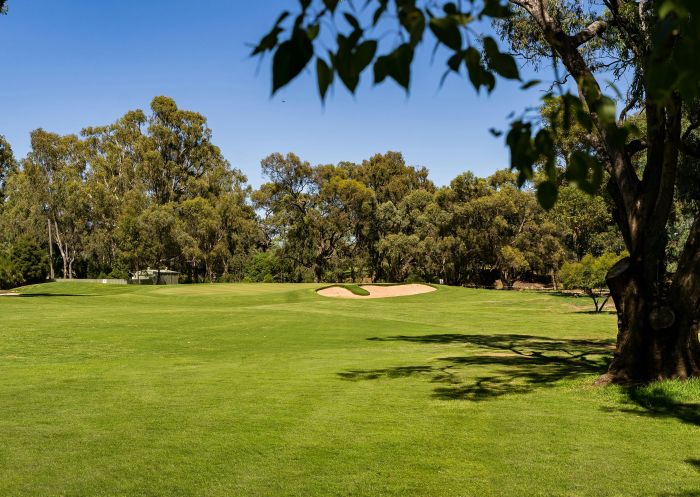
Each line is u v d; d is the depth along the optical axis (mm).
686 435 7125
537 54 13422
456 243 68375
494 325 27438
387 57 1641
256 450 6496
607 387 9945
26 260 62562
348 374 12312
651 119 9484
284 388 10477
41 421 7812
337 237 74500
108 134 82625
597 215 50656
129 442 6777
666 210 9758
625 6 10156
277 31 1558
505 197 64125
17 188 76500
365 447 6629
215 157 85250
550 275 78312
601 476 5672
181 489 5289
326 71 1620
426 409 8641
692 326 9789
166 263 75250
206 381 11297
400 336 21484
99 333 20406
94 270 77625
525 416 8156
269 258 74875
